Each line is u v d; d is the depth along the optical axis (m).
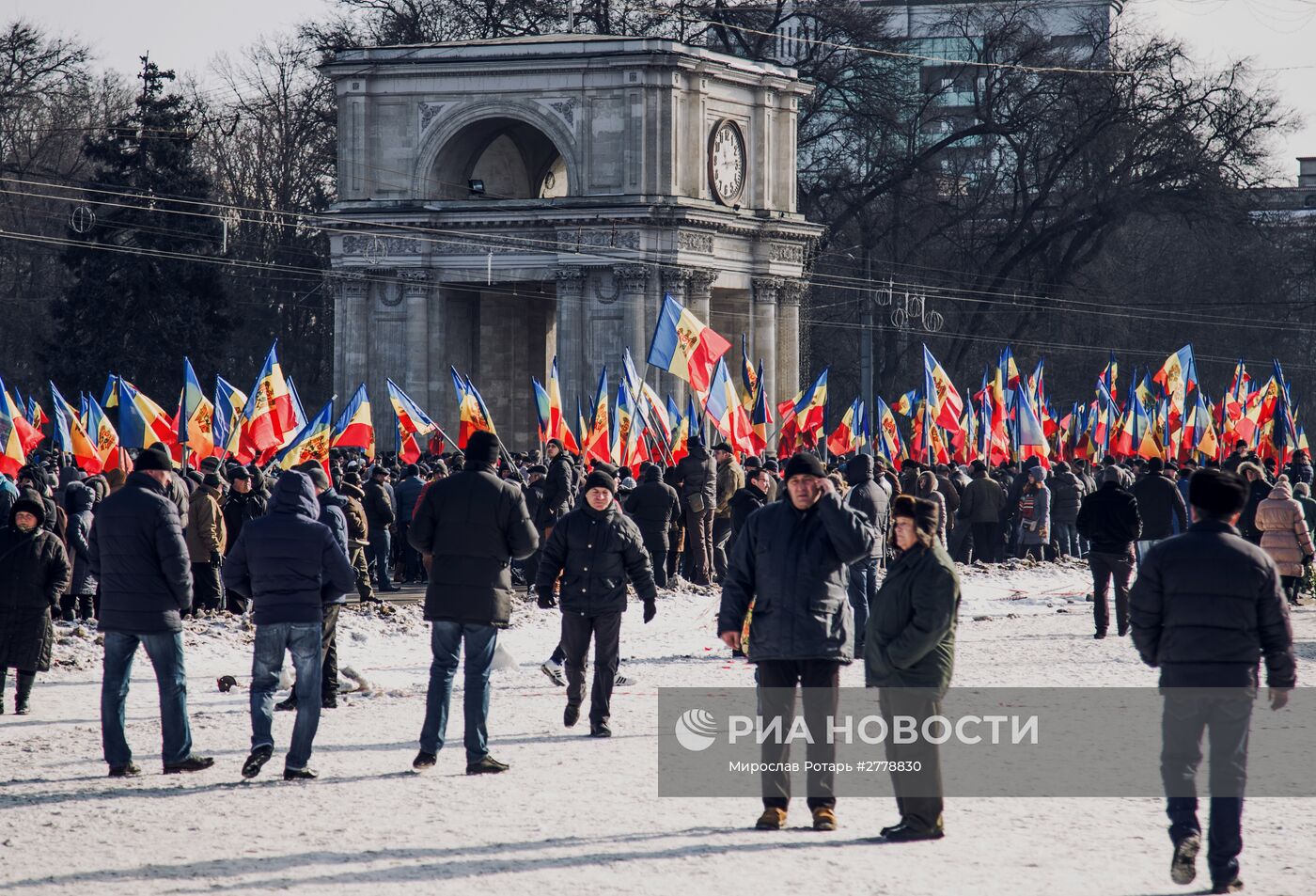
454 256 85.62
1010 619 38.94
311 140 106.31
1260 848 15.89
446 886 14.24
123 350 92.75
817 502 16.39
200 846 15.73
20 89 99.56
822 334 114.06
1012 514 55.25
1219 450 66.00
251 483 37.84
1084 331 115.50
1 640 24.17
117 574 19.31
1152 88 105.94
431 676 19.56
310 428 41.84
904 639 15.85
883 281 106.19
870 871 14.77
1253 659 14.68
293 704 24.53
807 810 17.52
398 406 53.19
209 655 30.83
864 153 107.56
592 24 102.62
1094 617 35.53
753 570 16.62
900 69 107.19
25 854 15.45
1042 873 14.77
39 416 54.44
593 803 17.77
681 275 83.62
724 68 85.81
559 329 84.50
